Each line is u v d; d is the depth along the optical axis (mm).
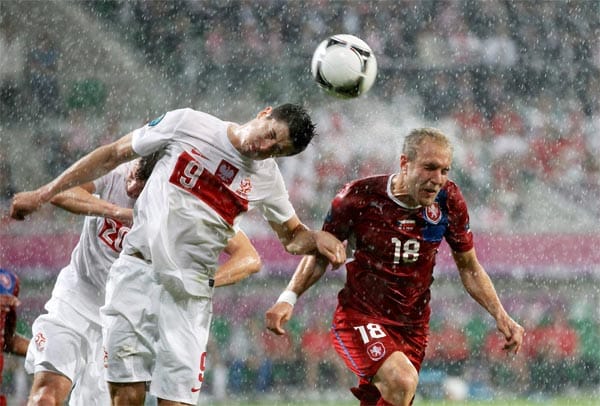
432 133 21359
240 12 73812
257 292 55906
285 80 72562
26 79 69938
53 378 23828
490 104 72500
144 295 20781
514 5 75562
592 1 75500
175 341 20828
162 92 71562
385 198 22078
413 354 23172
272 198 21297
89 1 72562
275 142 19938
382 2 75562
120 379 21016
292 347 54625
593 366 57656
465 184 68500
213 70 72500
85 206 22016
